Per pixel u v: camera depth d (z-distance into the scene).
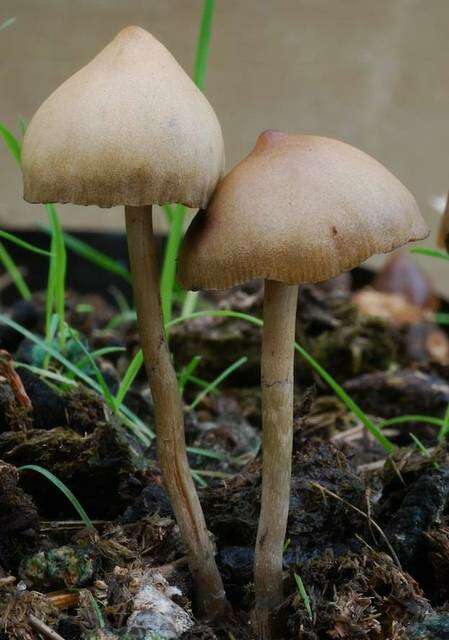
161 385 0.19
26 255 0.40
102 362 0.26
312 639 0.19
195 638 0.19
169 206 0.25
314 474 0.22
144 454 0.24
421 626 0.19
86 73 0.17
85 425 0.23
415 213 0.18
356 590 0.20
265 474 0.19
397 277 0.40
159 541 0.21
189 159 0.17
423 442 0.26
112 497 0.22
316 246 0.17
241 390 0.31
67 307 0.31
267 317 0.19
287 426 0.19
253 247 0.17
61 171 0.17
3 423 0.22
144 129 0.17
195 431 0.26
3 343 0.27
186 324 0.30
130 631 0.19
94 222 0.46
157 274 0.19
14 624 0.19
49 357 0.25
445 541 0.20
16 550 0.20
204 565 0.20
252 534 0.21
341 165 0.18
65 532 0.22
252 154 0.18
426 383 0.29
